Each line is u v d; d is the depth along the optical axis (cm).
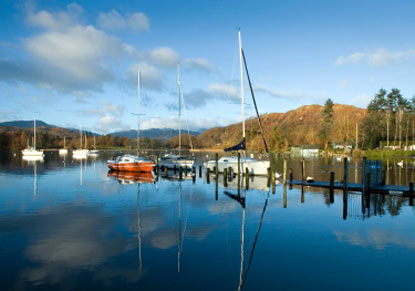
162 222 1355
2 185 2603
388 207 1619
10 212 1559
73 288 742
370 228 1238
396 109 9850
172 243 1070
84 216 1470
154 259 922
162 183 2759
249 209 1619
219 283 767
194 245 1048
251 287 745
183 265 877
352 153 7444
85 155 9188
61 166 5012
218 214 1505
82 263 893
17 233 1189
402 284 757
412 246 1021
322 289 734
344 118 8244
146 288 742
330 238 1111
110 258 930
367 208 1609
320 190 2227
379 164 2175
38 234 1176
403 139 9225
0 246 1040
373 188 2017
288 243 1062
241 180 2902
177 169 3947
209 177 3203
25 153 8425
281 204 1745
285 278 792
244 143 2823
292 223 1323
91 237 1138
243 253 967
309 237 1127
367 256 937
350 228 1238
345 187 1708
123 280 784
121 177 3288
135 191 2266
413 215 1446
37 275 813
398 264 874
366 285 753
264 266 867
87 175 3491
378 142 9056
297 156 8050
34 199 1931
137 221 1373
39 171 4025
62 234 1176
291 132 13038
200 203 1794
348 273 819
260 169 3041
